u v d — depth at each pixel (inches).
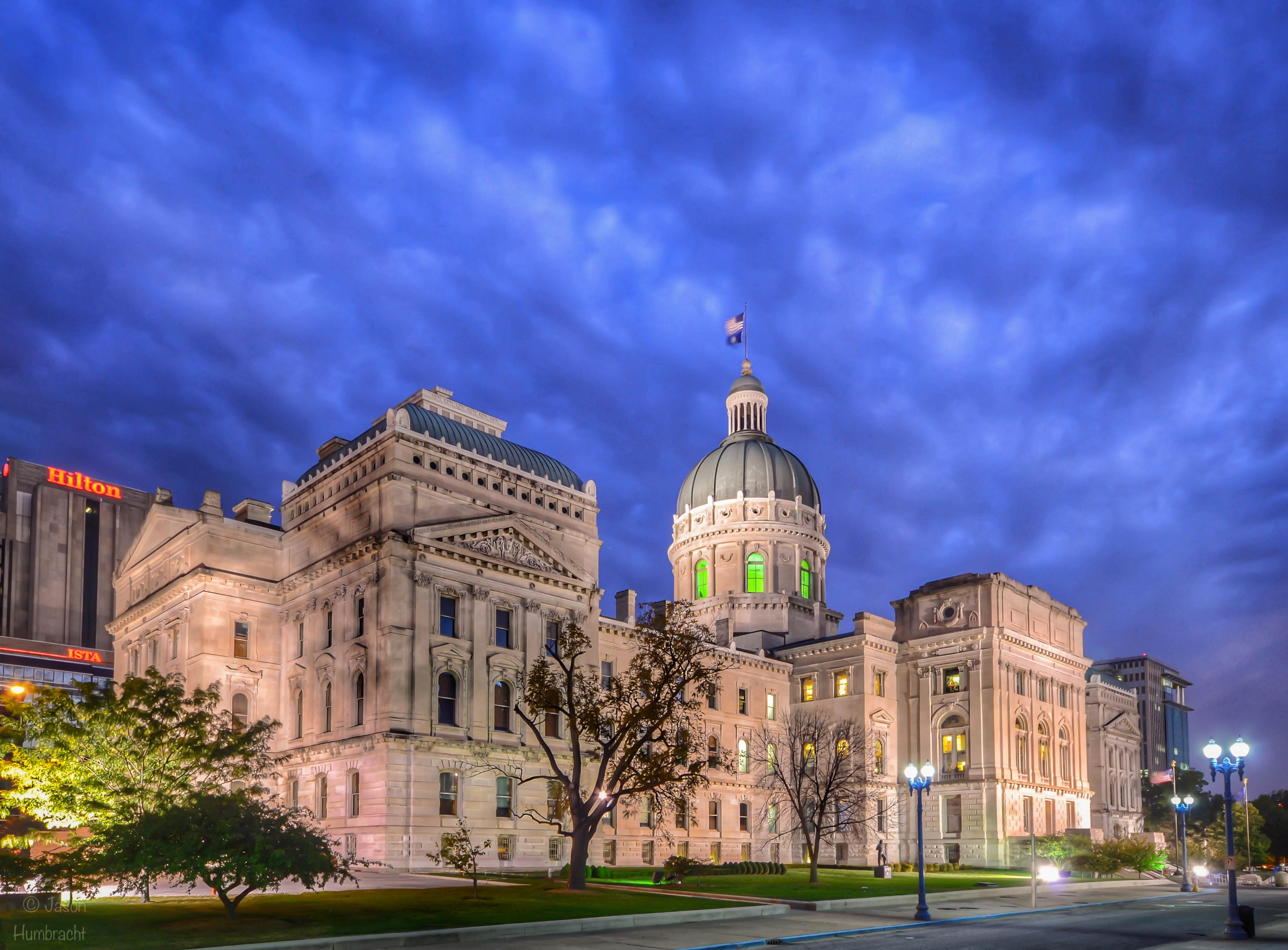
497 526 2898.6
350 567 2778.1
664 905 1680.6
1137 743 5059.1
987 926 1619.1
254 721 2910.9
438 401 3184.1
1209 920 1729.8
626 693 2181.3
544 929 1385.3
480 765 2679.6
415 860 2474.2
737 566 4749.0
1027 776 3892.7
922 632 4060.0
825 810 3319.4
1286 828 5743.1
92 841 1347.2
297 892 1809.8
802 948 1311.5
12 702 1824.6
